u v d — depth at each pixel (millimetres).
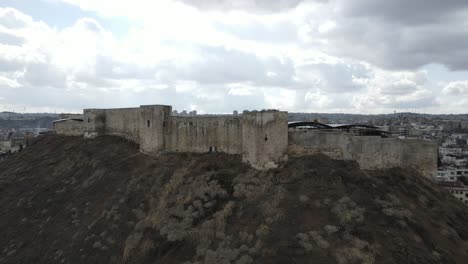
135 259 36031
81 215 47281
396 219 33844
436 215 38406
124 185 50500
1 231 48719
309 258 28594
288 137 46000
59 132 83438
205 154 52312
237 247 32062
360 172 41344
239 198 39719
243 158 46406
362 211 34250
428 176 46531
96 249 39594
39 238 45281
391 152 45125
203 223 36875
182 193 43562
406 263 28656
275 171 42781
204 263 31453
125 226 41875
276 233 32031
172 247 35438
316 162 42562
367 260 28062
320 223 32594
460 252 32594
